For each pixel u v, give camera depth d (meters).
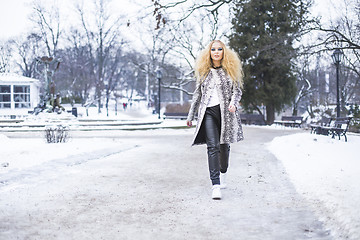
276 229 2.94
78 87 49.22
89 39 51.06
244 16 25.33
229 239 2.72
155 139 12.84
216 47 4.25
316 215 3.32
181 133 16.33
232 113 4.24
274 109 26.52
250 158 7.51
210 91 4.24
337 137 11.07
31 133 15.99
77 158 7.31
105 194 4.25
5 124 19.05
